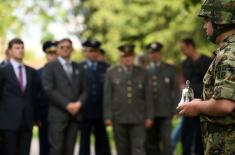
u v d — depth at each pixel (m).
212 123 6.91
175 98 16.69
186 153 15.77
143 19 30.17
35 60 38.84
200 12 7.01
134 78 15.56
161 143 17.12
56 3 32.53
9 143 13.44
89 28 33.50
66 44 14.73
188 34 28.06
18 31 29.69
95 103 15.99
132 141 15.42
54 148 14.41
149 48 16.81
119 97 15.45
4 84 13.55
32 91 13.98
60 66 14.70
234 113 6.76
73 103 14.53
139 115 15.45
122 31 30.88
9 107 13.47
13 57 13.70
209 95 6.97
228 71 6.65
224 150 6.85
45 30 31.69
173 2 28.09
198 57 14.90
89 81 16.05
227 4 6.82
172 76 16.75
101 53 16.45
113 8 31.50
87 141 16.08
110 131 27.03
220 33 6.93
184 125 15.74
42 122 15.07
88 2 32.31
